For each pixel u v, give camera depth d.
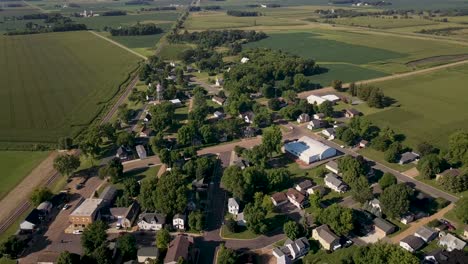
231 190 179.75
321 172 196.25
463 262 129.00
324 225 153.25
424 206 169.12
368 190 170.25
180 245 142.25
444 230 154.25
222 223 164.25
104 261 136.12
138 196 175.38
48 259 140.00
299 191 183.62
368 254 131.25
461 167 199.75
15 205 178.00
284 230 152.38
